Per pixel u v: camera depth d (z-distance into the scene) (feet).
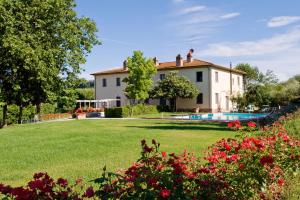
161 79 169.78
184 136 54.60
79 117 139.95
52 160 35.22
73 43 107.24
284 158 19.27
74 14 108.68
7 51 93.56
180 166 13.07
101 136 54.75
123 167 30.30
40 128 71.77
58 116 143.33
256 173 16.07
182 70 163.63
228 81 174.19
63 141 49.01
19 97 104.47
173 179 12.07
